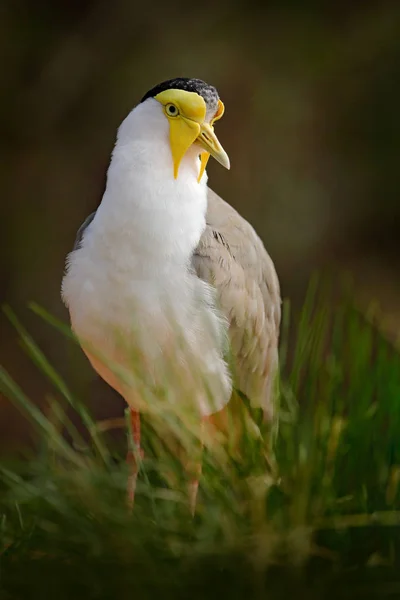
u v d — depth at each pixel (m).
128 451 6.36
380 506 6.28
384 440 6.33
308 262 7.82
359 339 6.36
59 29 7.67
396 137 7.95
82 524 6.28
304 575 6.24
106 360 6.32
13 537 6.29
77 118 7.65
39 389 7.18
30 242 7.57
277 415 6.31
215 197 6.39
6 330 7.38
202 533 6.26
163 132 6.31
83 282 6.32
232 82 7.67
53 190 7.64
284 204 7.77
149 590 6.23
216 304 6.34
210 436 6.35
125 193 6.31
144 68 7.56
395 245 8.05
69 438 6.87
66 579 6.25
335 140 7.95
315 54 7.85
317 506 6.26
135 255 6.31
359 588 6.23
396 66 7.90
